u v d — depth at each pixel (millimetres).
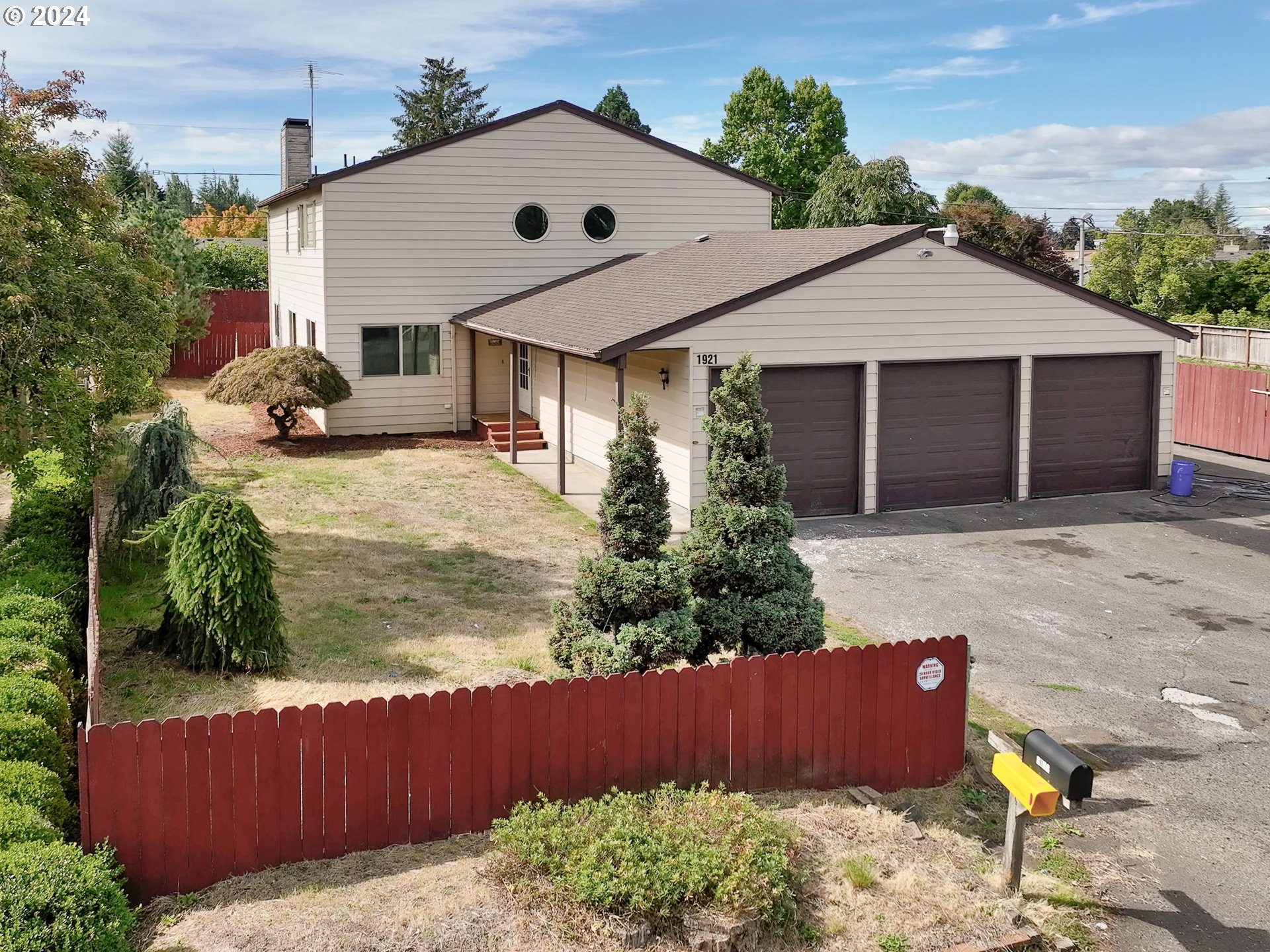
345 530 16750
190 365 36875
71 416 11930
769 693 8656
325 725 7461
